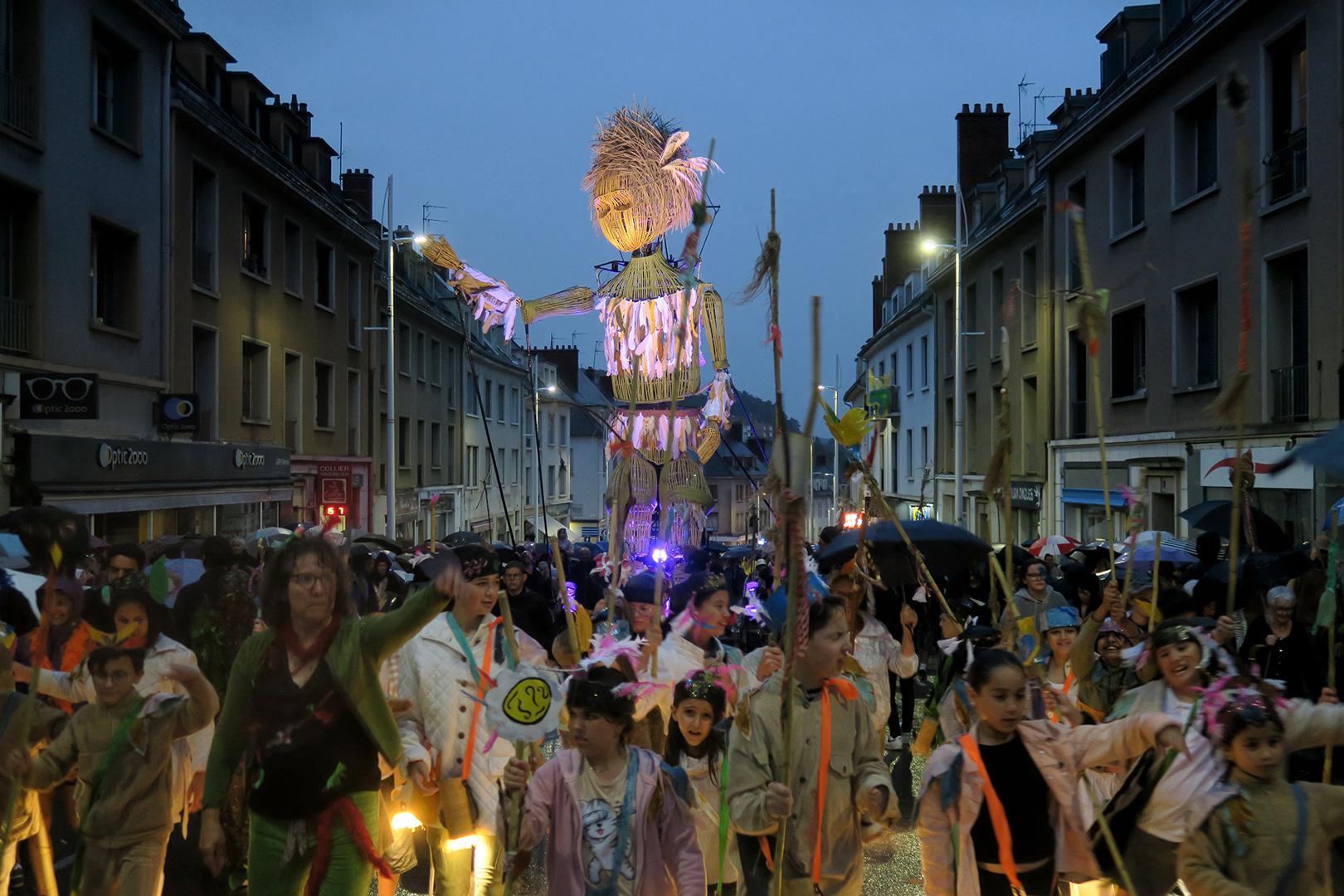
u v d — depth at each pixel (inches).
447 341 1619.1
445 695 199.5
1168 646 181.9
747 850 170.4
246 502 894.4
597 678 173.8
